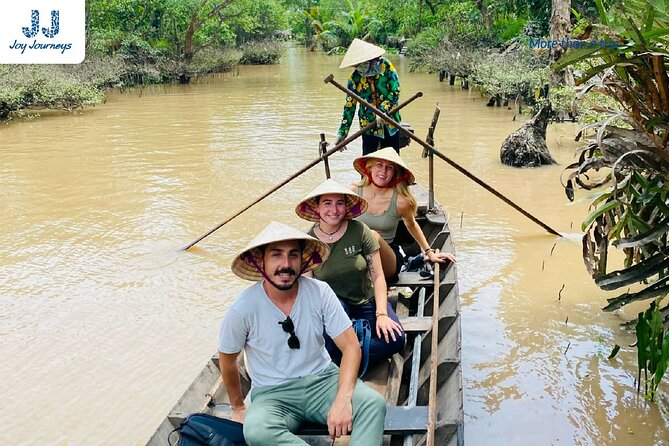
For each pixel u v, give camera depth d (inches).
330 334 109.5
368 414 103.2
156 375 163.0
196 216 282.8
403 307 162.2
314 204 135.4
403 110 549.3
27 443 139.3
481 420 141.8
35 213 293.0
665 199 144.9
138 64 843.4
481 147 397.4
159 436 104.6
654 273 147.0
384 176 155.9
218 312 194.7
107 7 907.4
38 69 597.0
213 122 525.3
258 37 1306.6
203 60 940.6
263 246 104.5
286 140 440.1
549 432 137.4
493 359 164.4
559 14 429.1
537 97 472.4
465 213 275.0
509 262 222.4
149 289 211.8
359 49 218.8
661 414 141.1
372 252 137.1
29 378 162.9
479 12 883.4
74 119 555.8
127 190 326.0
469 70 658.8
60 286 215.3
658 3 131.2
